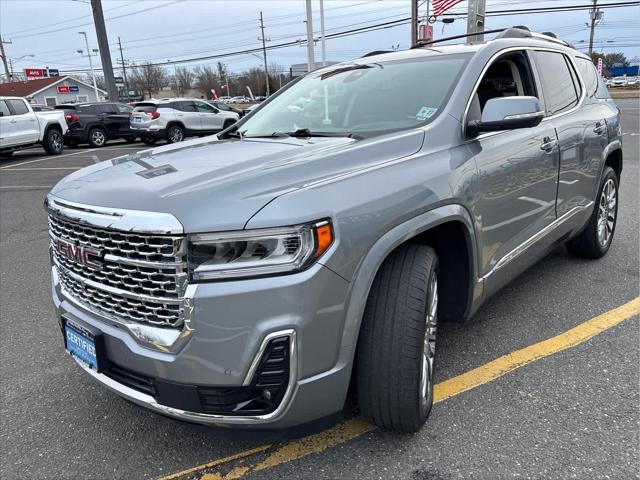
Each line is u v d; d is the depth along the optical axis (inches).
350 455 98.0
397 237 89.4
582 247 188.5
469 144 111.8
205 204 79.4
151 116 796.0
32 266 223.8
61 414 115.3
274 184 83.9
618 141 191.5
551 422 104.5
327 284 79.8
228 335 77.9
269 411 81.7
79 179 103.0
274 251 77.7
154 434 107.4
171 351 80.5
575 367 124.0
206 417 81.9
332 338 82.0
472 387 117.6
